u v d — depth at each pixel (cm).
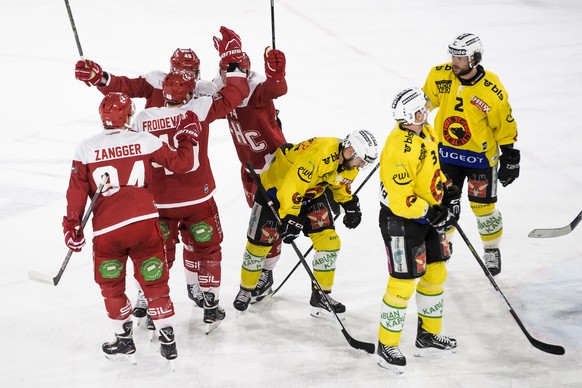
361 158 1582
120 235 1545
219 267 1739
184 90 1653
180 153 1577
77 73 1758
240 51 1767
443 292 1742
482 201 1936
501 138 1873
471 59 1795
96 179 1541
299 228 1655
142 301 1777
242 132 1852
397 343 1599
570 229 1772
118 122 1547
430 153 1533
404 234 1553
